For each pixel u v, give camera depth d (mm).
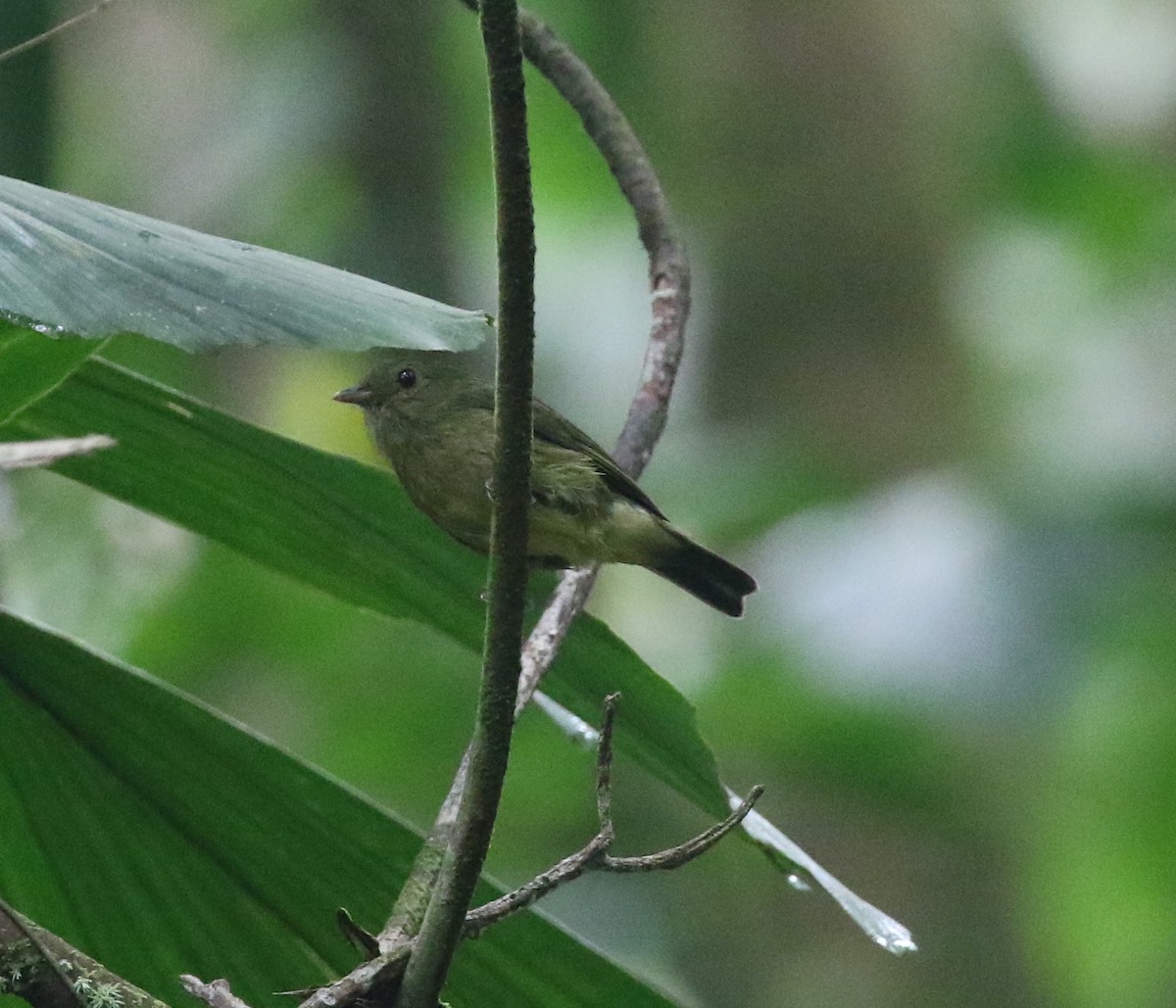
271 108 13109
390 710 12000
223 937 5273
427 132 12828
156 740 4996
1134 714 11273
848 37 11844
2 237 3529
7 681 4949
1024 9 14742
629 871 4113
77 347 4227
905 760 11352
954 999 11242
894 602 11188
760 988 11461
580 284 16109
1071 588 11305
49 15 6312
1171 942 12562
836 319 11648
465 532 6953
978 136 14547
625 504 6941
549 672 5504
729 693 11305
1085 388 13305
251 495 5289
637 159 7125
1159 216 14891
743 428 11664
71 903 5289
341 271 3977
